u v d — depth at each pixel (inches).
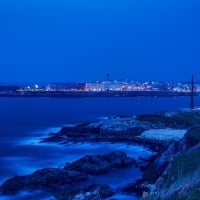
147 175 1990.7
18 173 2277.3
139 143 3294.8
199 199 845.8
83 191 1727.4
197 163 1403.8
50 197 1715.1
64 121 5994.1
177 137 3304.6
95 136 3646.7
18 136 4153.5
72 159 2711.6
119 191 1792.6
